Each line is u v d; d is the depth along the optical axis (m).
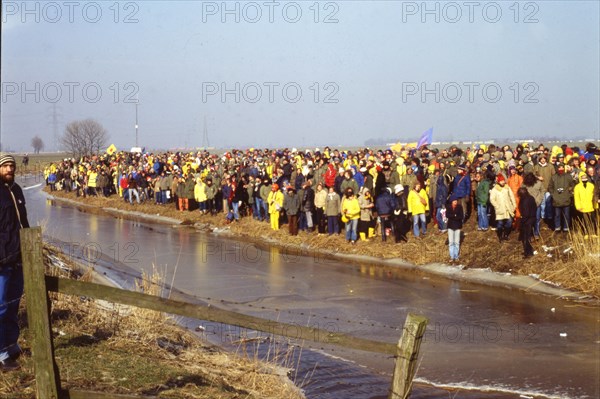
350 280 25.77
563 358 15.55
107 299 9.19
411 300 22.09
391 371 14.99
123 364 12.18
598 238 25.17
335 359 15.81
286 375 14.30
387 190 32.25
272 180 42.38
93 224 47.09
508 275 25.06
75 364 11.80
